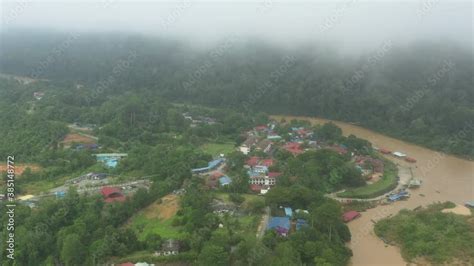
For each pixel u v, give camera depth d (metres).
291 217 108.00
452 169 165.00
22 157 153.88
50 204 109.12
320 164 143.88
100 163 151.62
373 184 144.25
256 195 124.06
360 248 105.62
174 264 89.69
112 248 91.62
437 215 115.94
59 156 153.38
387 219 118.62
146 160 147.75
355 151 170.25
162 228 103.88
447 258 97.75
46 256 95.56
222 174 140.38
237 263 85.62
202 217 100.50
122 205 110.31
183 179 130.75
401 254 102.94
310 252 89.81
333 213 99.88
